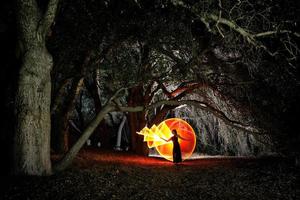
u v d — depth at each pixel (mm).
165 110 21766
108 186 10375
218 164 18250
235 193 10586
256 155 22469
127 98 23422
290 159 16797
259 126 17328
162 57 16469
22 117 10695
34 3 10664
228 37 12195
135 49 17500
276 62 13742
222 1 11531
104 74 20000
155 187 11195
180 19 13594
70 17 13938
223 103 18781
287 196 10148
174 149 19141
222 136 23094
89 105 32344
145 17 13781
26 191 8758
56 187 9352
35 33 10617
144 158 21500
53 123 19000
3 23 12734
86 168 13375
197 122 25172
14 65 11812
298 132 15852
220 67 15992
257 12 11281
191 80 16609
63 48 14391
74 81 18859
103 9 13844
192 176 13898
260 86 16047
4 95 12555
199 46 14953
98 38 14516
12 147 10750
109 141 32188
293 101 15523
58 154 17859
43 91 10906
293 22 11242
